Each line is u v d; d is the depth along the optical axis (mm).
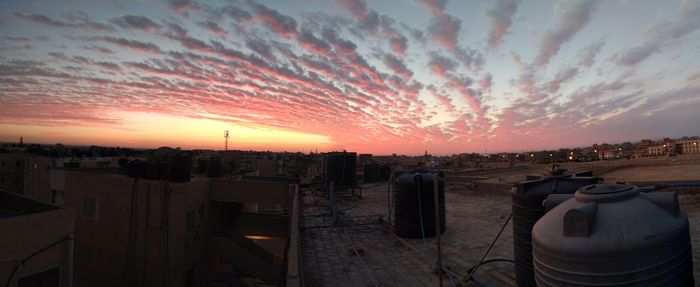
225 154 33406
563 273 3168
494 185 17391
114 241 16391
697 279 4949
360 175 30359
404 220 9148
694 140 109562
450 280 5727
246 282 20547
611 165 41812
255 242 20453
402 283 6012
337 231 10367
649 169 36219
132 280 15586
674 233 3051
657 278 2928
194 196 16078
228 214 19359
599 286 2982
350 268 6984
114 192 16750
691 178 22438
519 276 5328
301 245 8812
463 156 91812
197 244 16344
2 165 37469
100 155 45250
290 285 4262
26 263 8938
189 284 15617
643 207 3246
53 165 35625
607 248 2955
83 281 17203
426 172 9953
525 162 65312
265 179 22781
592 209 3254
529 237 5152
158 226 15164
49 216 9469
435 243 8453
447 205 14359
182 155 16734
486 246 7914
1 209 10938
